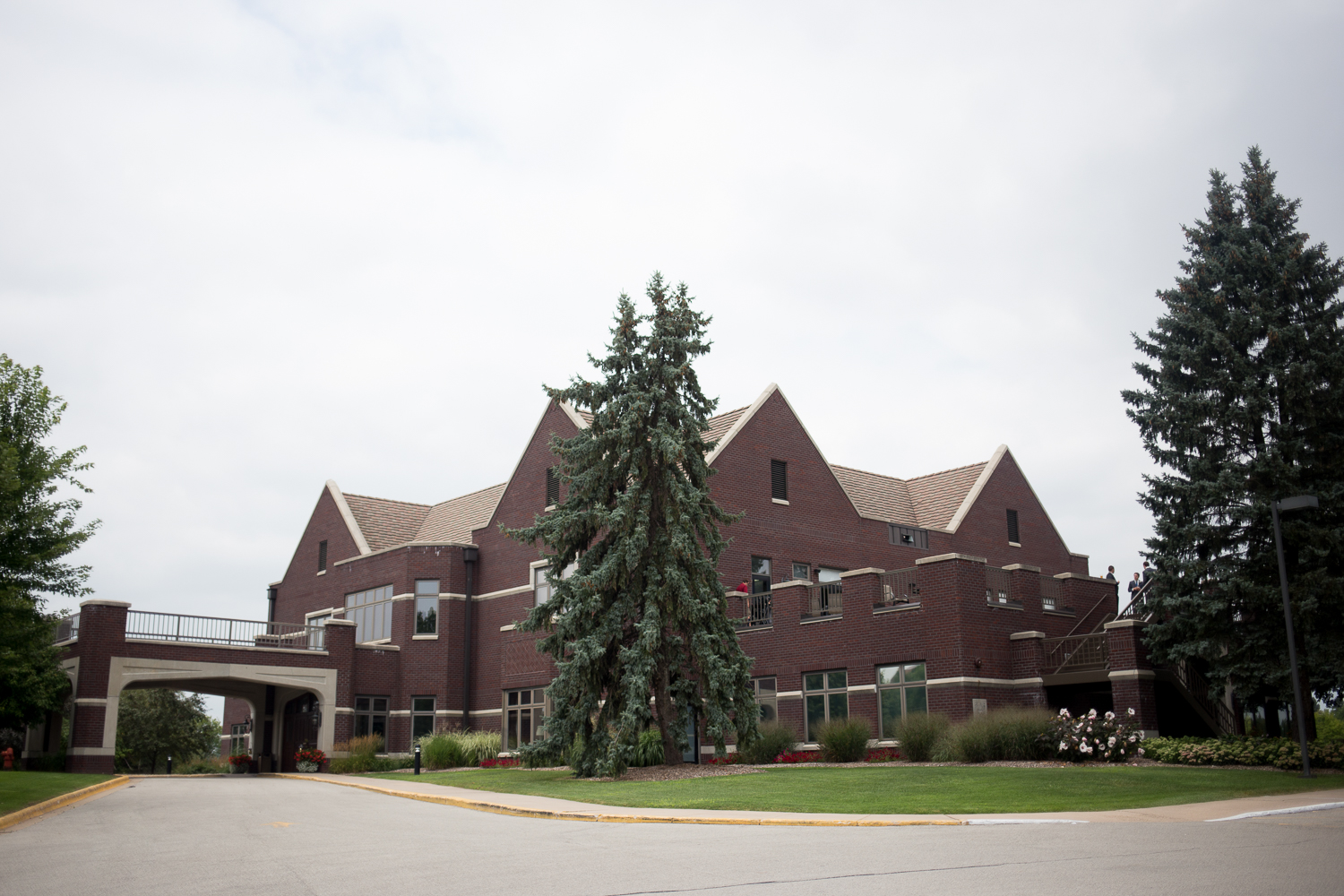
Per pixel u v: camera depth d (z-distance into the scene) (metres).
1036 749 24.94
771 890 9.51
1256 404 25.12
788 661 32.53
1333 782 19.86
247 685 43.72
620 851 12.53
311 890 10.04
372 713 41.75
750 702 26.41
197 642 38.38
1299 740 23.34
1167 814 15.35
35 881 10.87
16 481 21.83
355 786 28.61
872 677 30.31
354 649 41.50
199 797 24.17
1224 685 26.61
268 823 17.27
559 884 10.05
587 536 27.52
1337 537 23.50
